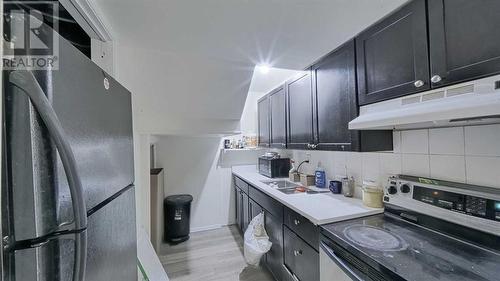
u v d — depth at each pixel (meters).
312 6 1.08
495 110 0.70
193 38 1.40
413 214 1.29
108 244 0.73
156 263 1.86
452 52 0.91
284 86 2.44
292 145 2.28
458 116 0.80
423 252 0.97
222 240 3.00
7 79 0.41
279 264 1.93
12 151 0.41
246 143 3.60
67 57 0.52
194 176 3.39
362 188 1.69
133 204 1.08
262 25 1.25
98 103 0.69
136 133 1.93
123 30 1.29
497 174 1.01
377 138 1.46
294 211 1.66
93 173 0.64
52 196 0.44
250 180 2.77
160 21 1.19
